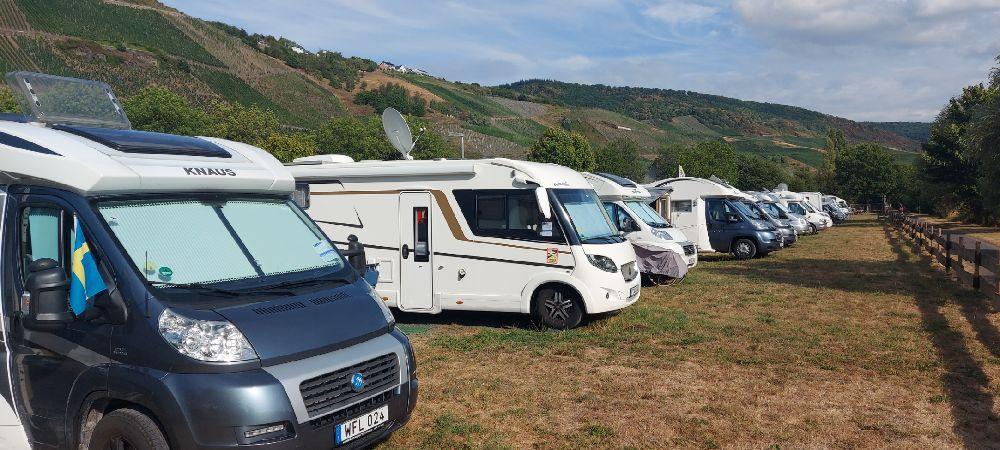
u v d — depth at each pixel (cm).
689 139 18350
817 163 16850
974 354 837
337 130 5731
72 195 445
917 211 5909
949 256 1591
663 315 1075
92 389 415
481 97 17088
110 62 7712
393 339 484
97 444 422
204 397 386
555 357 835
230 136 4847
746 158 9362
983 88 3956
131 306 410
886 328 992
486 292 1016
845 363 803
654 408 647
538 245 988
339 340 442
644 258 1409
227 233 484
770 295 1294
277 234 514
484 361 818
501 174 1006
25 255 461
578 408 648
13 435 457
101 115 566
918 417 621
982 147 2019
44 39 7569
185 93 7806
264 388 394
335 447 425
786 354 841
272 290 453
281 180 546
